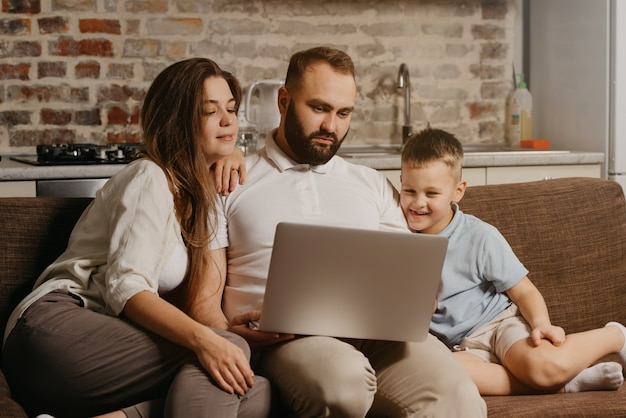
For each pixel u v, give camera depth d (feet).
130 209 6.57
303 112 7.23
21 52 12.39
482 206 8.11
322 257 6.05
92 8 12.63
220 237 7.13
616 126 13.02
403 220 7.80
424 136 7.82
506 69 14.67
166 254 6.71
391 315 6.37
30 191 10.36
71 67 12.62
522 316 7.64
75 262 6.74
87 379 6.15
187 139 7.00
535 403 6.68
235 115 7.42
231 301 7.12
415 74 14.20
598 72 13.19
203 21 13.14
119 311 6.33
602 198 8.57
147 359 6.14
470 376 7.02
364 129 14.03
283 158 7.41
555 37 14.08
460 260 7.68
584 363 7.15
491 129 14.69
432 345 6.74
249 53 13.38
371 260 6.11
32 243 7.11
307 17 13.60
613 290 8.27
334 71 7.22
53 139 12.64
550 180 8.67
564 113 13.99
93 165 10.65
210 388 5.88
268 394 6.23
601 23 13.07
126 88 12.88
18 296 6.98
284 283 6.11
